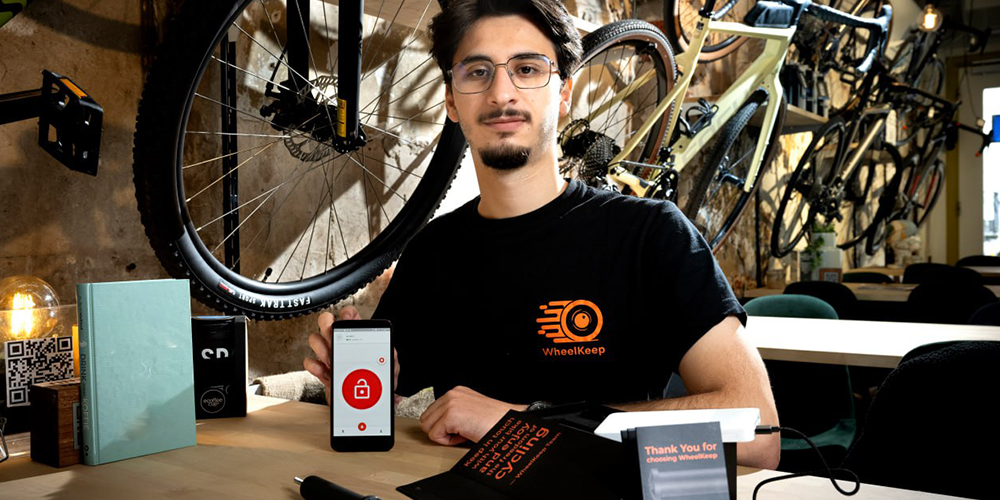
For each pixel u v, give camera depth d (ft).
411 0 6.36
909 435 3.24
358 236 7.06
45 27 4.83
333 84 5.49
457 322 4.24
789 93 14.06
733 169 13.69
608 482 2.49
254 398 4.61
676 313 3.73
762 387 3.41
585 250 4.03
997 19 25.53
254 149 6.11
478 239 4.21
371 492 2.78
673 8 9.82
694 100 11.08
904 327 7.86
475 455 2.94
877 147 18.83
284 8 6.37
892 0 20.83
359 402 3.38
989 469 3.06
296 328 6.54
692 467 2.29
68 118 3.66
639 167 9.47
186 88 4.44
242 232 6.03
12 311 3.54
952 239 26.68
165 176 4.48
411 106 7.57
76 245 4.99
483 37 3.93
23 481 2.99
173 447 3.42
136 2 5.33
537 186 4.09
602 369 3.95
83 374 3.20
